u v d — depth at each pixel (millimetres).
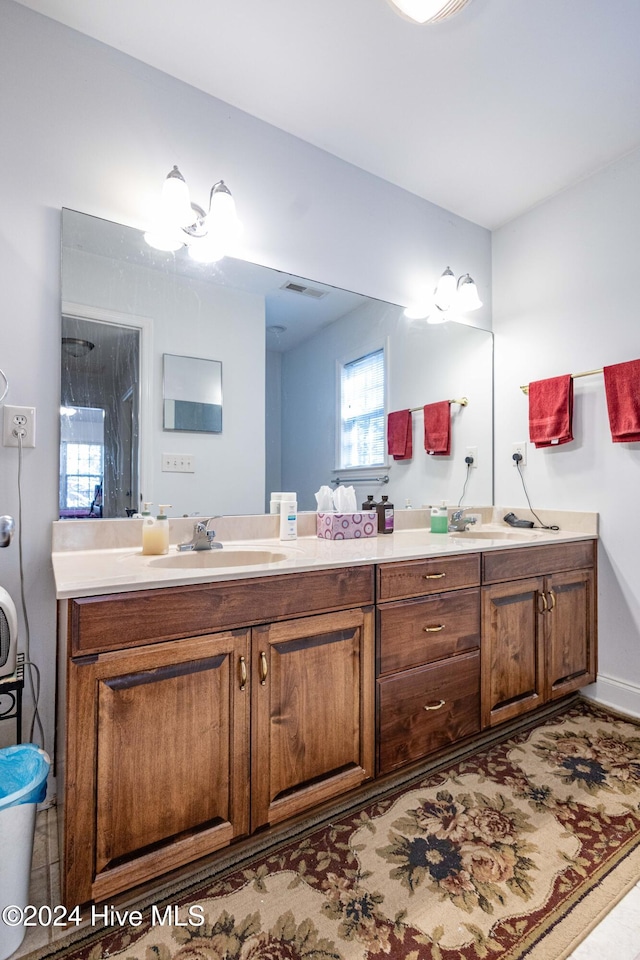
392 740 1462
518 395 2484
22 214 1429
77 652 985
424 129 1897
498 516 2557
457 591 1637
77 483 1518
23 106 1427
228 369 1821
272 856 1213
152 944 980
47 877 1141
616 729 1881
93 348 1550
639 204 2010
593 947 965
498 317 2586
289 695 1261
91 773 995
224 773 1156
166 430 1690
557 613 1982
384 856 1212
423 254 2336
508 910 1053
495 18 1425
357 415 2137
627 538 2049
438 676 1575
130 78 1584
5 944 955
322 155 2014
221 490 1805
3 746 1392
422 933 999
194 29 1478
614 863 1187
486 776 1558
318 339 2023
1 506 1397
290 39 1508
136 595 1050
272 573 1232
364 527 1967
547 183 2238
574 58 1571
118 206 1574
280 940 984
